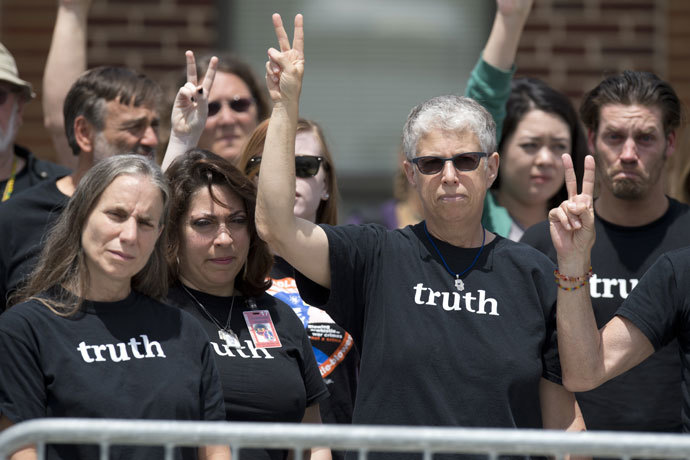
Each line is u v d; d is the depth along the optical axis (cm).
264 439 829
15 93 1636
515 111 1650
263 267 1227
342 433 828
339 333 1333
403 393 1034
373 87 2794
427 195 1075
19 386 998
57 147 1733
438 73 2795
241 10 2731
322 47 2786
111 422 837
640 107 1323
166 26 2695
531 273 1088
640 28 2689
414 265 1089
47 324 1028
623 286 1315
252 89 1753
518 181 1650
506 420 1021
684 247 1224
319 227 1095
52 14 2600
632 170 1316
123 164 1079
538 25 2692
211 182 1189
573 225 1033
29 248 1339
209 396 1079
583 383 1062
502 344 1042
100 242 1047
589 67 2692
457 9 2791
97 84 1445
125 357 1037
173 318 1095
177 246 1193
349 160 2781
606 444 820
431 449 829
